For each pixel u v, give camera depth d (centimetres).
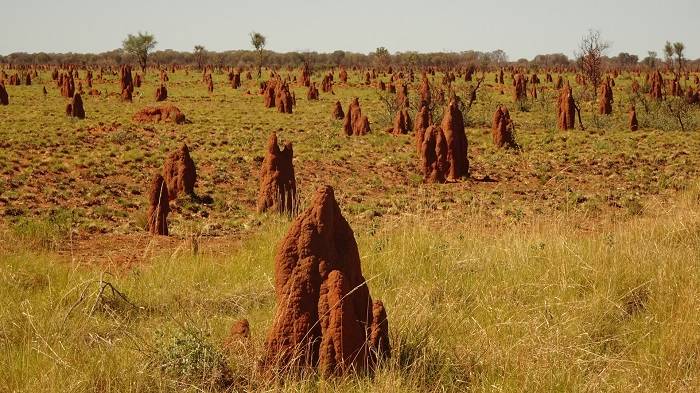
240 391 605
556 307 817
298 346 647
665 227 1230
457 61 14650
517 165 2817
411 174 2623
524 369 632
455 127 2461
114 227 1720
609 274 913
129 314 845
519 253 1055
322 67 14225
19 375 636
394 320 749
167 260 1169
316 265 661
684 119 4216
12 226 1644
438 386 623
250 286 983
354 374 621
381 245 1155
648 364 648
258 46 9812
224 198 2162
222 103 5784
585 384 607
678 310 770
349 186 2391
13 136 3275
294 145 3309
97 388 600
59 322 782
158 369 620
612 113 4766
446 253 1107
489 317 809
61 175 2456
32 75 9888
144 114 4184
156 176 1600
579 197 2098
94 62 19625
